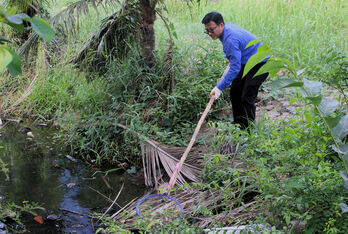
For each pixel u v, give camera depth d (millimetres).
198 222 3213
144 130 4703
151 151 4477
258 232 2713
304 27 7531
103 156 4895
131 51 5664
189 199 3631
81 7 5074
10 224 3402
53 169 4559
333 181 2672
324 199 2643
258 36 7500
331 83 4227
